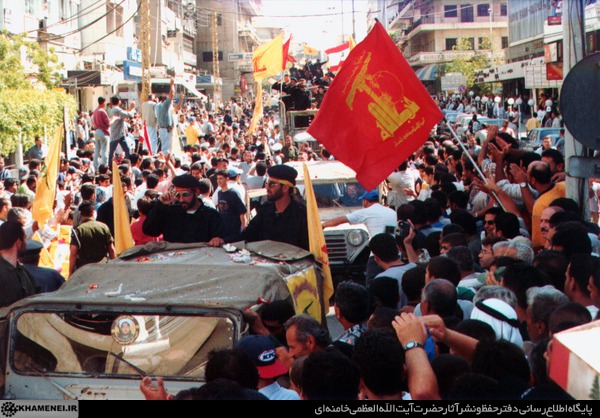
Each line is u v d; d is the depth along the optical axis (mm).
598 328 3080
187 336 5648
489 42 77062
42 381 5719
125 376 5660
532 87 52719
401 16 94500
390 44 8570
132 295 6004
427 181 14797
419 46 97188
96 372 5703
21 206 10836
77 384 5668
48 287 8352
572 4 8586
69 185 15859
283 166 9008
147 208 10281
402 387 4656
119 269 6582
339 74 8656
